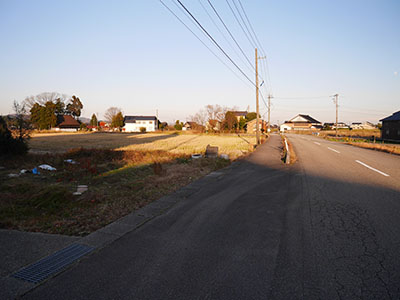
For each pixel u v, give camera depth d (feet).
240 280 10.78
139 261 12.53
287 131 352.69
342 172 37.17
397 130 124.98
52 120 250.37
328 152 68.08
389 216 18.42
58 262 12.46
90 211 20.66
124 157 55.36
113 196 25.08
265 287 10.28
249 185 29.81
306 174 36.04
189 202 23.08
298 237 15.08
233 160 53.98
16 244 14.43
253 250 13.52
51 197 22.79
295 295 9.76
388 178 32.32
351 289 10.09
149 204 22.57
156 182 31.71
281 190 26.91
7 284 10.68
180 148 82.74
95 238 15.33
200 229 16.60
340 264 11.98
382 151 71.20
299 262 12.19
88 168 40.09
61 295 9.96
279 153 68.49
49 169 40.52
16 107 55.21
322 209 20.24
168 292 10.05
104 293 10.05
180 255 13.09
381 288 10.14
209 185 30.17
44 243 14.60
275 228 16.53
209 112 255.91
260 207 21.13
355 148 82.28
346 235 15.26
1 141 50.39
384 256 12.68
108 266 12.08
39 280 10.96
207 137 169.99
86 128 278.05
